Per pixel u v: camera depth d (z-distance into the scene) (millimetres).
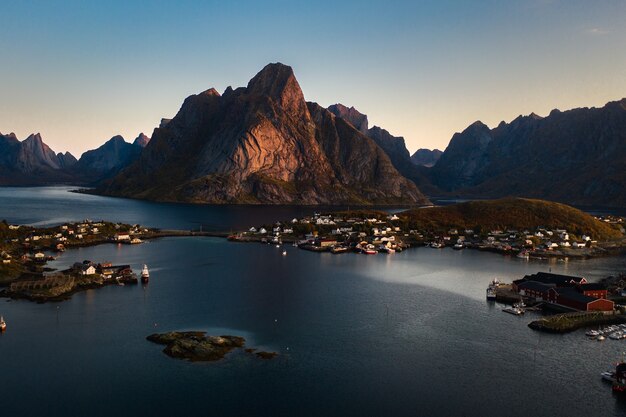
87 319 127875
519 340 117562
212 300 147375
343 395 89312
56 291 152125
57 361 101438
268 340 114250
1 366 98938
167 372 96938
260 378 95125
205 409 84188
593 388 93625
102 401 86125
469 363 103688
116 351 106625
